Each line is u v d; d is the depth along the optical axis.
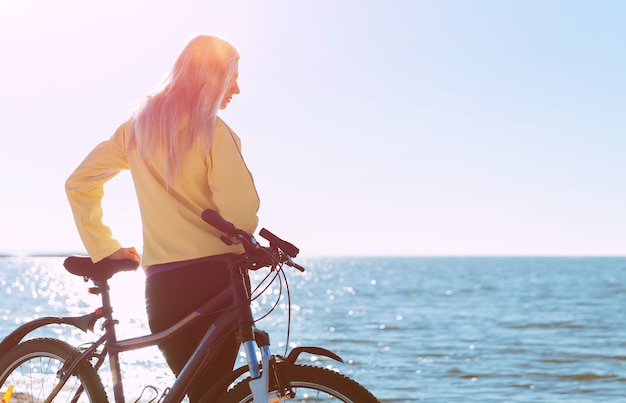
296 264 2.85
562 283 103.00
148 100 2.99
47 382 3.25
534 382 17.59
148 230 3.01
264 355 2.76
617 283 102.62
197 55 2.91
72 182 3.10
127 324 22.25
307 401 2.78
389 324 35.25
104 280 3.15
